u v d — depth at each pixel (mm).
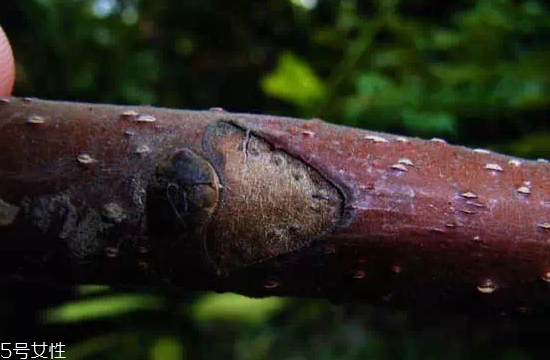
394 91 187
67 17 238
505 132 193
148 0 283
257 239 81
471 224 82
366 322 222
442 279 84
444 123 175
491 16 187
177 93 291
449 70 187
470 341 211
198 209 79
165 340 206
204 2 281
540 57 177
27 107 80
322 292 85
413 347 212
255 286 84
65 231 79
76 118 80
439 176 83
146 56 272
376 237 82
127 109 81
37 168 78
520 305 86
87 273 82
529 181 84
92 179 79
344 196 82
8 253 80
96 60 252
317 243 82
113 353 218
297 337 217
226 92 295
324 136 83
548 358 201
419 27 209
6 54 91
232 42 291
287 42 286
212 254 81
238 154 81
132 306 189
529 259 83
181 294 200
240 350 215
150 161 79
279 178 81
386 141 84
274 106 286
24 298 248
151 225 79
